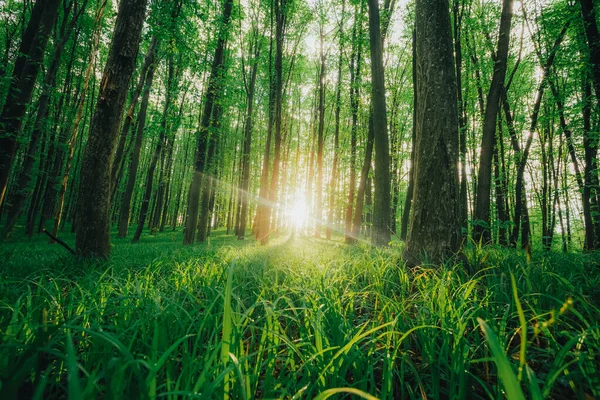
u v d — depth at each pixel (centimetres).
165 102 1464
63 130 1608
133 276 388
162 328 167
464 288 255
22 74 689
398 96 1761
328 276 337
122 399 104
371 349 156
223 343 119
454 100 423
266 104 2636
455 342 158
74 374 70
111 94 534
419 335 191
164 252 698
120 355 151
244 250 794
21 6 1324
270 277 363
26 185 1056
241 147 2520
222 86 1352
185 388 122
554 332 192
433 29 430
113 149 550
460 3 1059
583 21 764
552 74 1090
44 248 896
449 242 390
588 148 877
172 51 1012
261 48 1939
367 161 1295
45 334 123
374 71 829
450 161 405
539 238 1380
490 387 154
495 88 753
